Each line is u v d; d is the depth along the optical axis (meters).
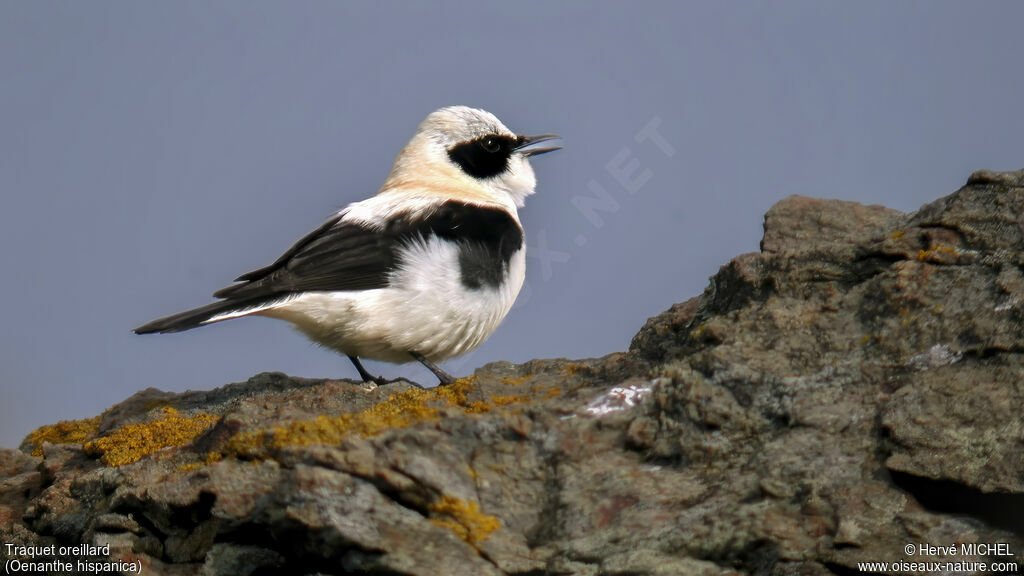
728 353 10.66
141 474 10.98
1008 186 11.45
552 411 10.61
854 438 9.73
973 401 9.61
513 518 9.89
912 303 10.63
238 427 11.04
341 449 10.12
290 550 10.08
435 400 11.22
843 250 11.59
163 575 10.57
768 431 10.04
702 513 9.44
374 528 9.62
